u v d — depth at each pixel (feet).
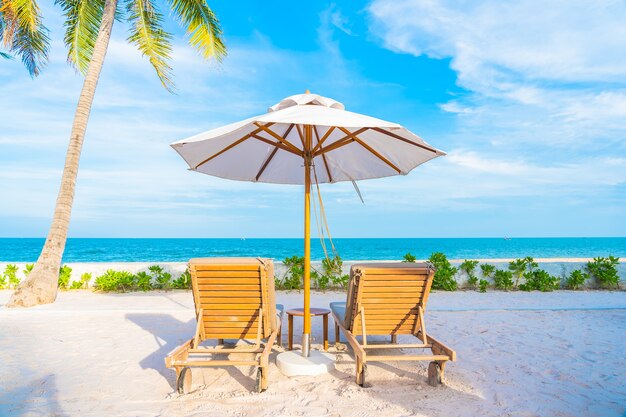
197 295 12.98
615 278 33.17
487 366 14.11
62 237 28.07
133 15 34.06
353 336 13.41
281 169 19.35
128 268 33.96
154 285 33.40
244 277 12.73
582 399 11.36
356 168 18.61
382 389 11.98
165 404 10.97
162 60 34.58
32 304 25.79
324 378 12.96
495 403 11.03
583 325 20.47
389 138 14.79
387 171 18.03
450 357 11.93
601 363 14.47
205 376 13.24
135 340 17.70
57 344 17.02
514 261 35.45
